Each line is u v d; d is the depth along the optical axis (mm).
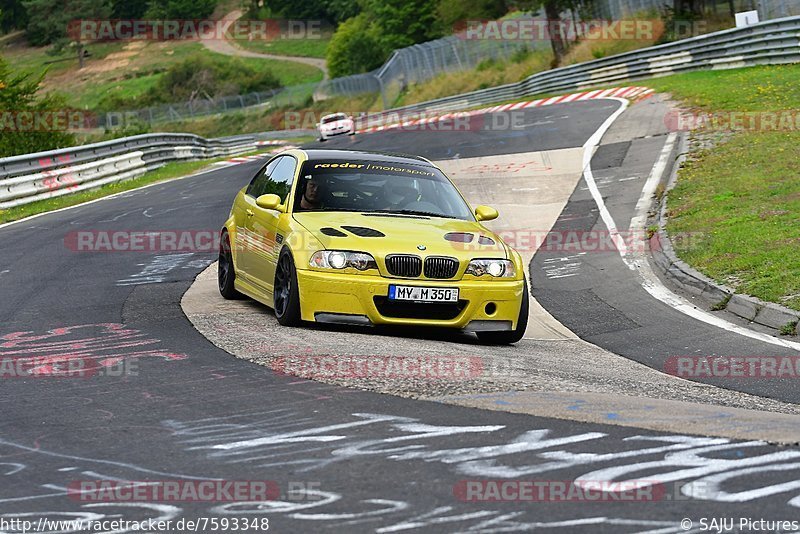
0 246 28812
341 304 15141
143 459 8820
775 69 59406
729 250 22781
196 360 13141
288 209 16844
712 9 90688
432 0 179250
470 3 161000
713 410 10883
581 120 57188
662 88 64312
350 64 183750
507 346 15969
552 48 118312
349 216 16609
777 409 11734
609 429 9633
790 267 20375
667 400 11602
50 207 40688
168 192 45781
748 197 28359
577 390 11797
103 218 35594
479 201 36062
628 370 14188
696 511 7332
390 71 149625
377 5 186000
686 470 8320
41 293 20266
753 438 9328
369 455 8797
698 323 18234
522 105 79250
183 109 173125
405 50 145250
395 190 17562
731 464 8484
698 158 36781
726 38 67438
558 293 21828
